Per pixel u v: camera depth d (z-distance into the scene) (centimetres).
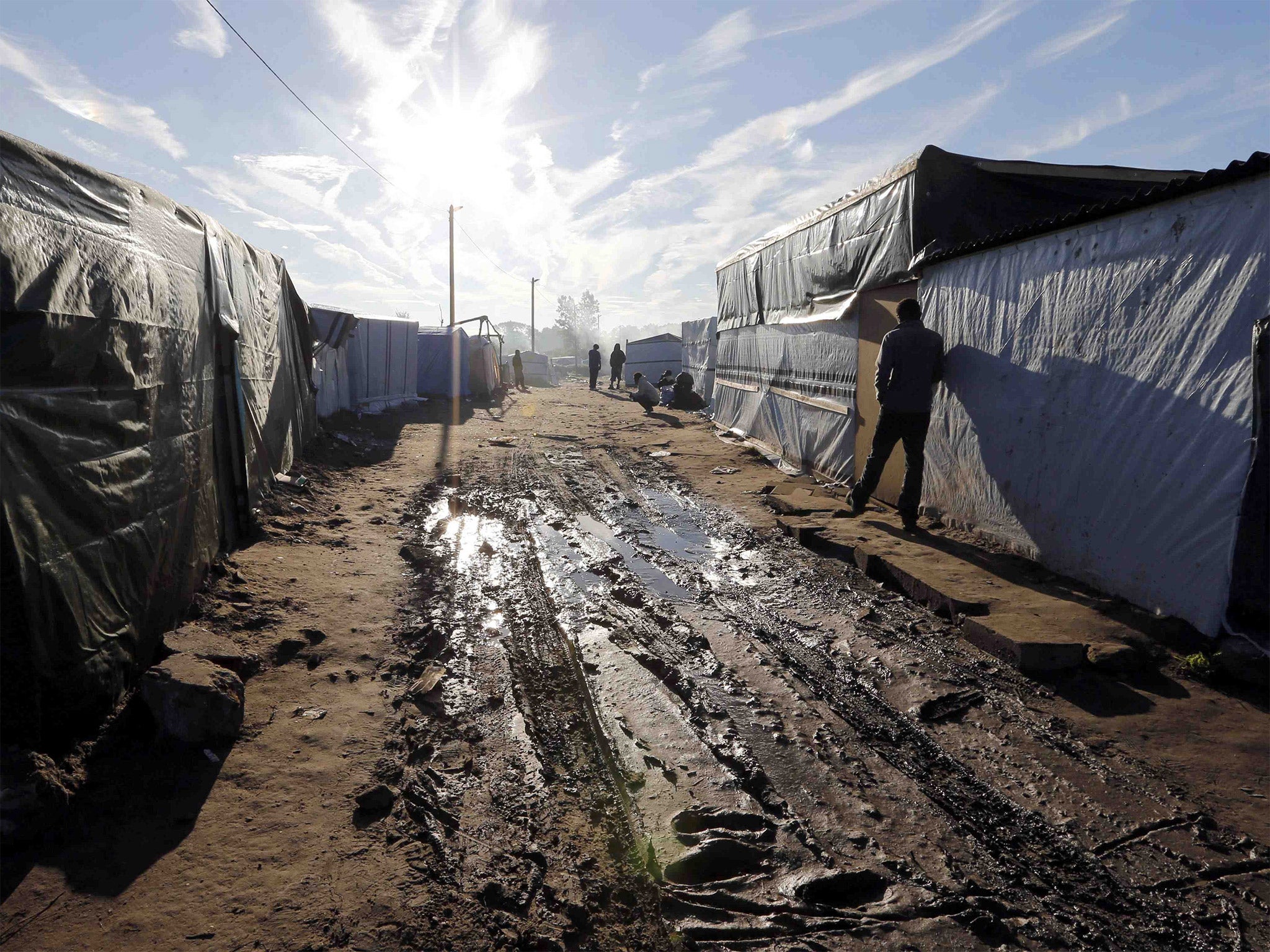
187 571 456
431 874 254
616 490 977
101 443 354
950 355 692
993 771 324
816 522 729
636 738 354
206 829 276
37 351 301
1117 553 488
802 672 423
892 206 793
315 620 482
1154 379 460
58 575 307
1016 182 734
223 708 330
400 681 411
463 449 1334
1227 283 411
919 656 441
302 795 299
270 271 864
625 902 248
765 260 1277
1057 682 403
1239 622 403
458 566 627
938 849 274
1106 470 498
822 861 267
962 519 672
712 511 848
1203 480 423
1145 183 738
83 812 279
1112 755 333
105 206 381
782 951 226
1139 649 420
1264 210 390
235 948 219
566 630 486
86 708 322
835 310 962
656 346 3381
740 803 302
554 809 298
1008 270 606
